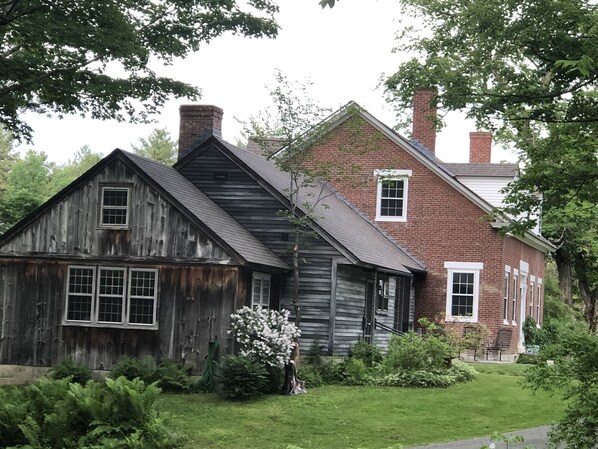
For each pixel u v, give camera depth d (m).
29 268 24.97
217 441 16.19
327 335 26.39
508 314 37.31
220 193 27.48
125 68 24.16
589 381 10.64
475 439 16.89
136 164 24.31
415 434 17.41
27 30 20.06
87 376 22.81
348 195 37.03
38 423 14.41
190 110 28.48
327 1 8.73
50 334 24.66
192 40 25.14
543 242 42.84
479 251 35.69
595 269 51.31
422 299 36.12
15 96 22.22
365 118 36.59
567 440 10.45
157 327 23.91
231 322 23.42
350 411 19.83
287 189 26.09
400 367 25.23
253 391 21.08
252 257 24.17
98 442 14.06
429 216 36.25
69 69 21.98
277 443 16.22
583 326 11.30
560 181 19.97
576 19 18.39
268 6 25.39
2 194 56.06
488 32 19.95
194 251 23.81
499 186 38.75
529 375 11.14
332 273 26.45
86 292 24.58
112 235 24.45
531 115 20.12
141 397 14.90
